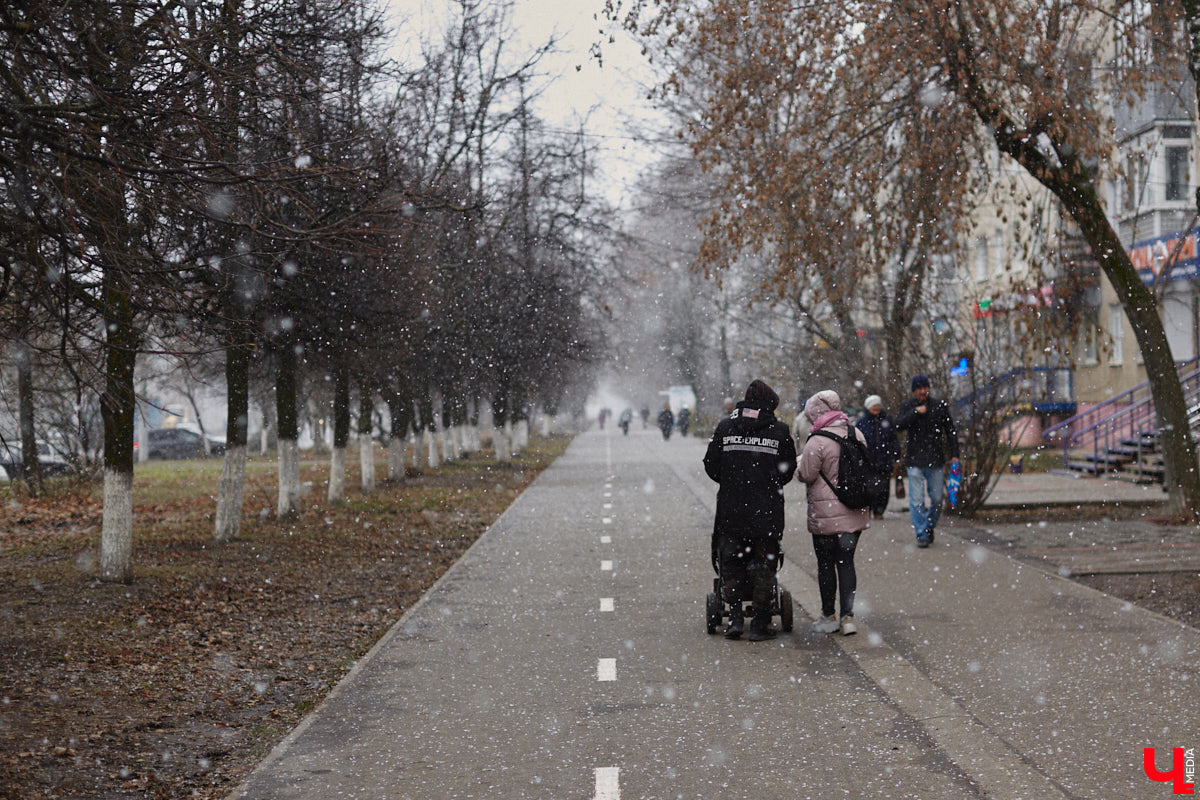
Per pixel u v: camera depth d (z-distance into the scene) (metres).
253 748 6.62
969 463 18.56
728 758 6.03
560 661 8.59
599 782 5.68
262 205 9.25
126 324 10.45
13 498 28.33
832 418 9.47
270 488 34.62
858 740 6.29
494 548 16.33
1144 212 28.80
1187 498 16.81
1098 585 11.45
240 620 11.18
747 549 9.16
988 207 29.19
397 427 34.47
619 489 28.77
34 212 7.41
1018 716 6.66
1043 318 18.70
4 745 6.62
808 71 16.97
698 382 75.56
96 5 7.41
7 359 9.98
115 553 13.38
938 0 15.67
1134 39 17.02
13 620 10.94
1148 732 6.25
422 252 19.72
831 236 17.69
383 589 13.30
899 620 9.80
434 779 5.79
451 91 22.00
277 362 21.97
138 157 7.97
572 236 34.44
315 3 9.87
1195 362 27.41
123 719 7.33
